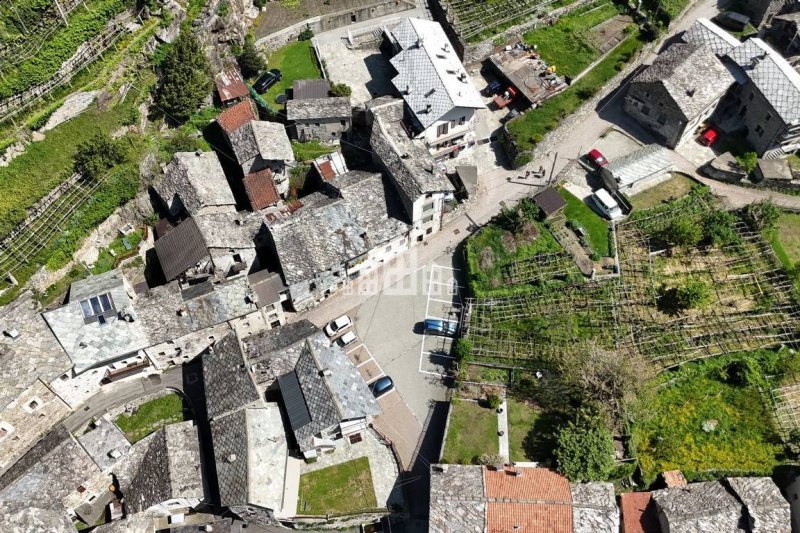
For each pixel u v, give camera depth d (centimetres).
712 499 5662
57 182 6794
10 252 6356
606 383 6138
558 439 5938
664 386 6581
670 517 5497
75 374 6100
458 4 9438
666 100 8138
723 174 8131
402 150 7506
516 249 7550
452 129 8012
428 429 6556
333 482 6256
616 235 7644
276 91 8712
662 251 7506
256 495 5597
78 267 6794
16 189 6588
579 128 8794
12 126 6781
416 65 8106
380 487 6238
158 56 7844
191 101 7794
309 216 7081
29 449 6053
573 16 9681
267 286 6856
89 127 7219
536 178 8281
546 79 8781
